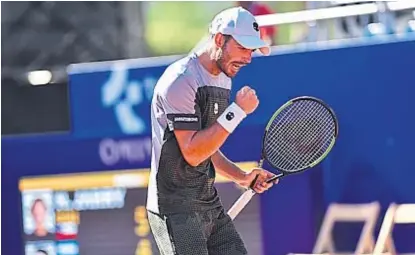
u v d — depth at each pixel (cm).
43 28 2200
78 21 2206
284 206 1300
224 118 816
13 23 2184
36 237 1433
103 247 1398
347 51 1272
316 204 1291
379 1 1242
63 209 1420
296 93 1295
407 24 1382
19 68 2091
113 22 2220
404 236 1241
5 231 1442
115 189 1391
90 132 1404
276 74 1305
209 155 823
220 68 838
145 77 1373
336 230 1284
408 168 1244
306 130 965
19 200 1438
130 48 2234
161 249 868
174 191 850
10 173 1441
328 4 1413
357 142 1270
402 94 1244
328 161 1285
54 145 1420
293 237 1297
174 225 848
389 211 1210
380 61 1255
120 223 1390
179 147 834
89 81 1405
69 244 1413
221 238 896
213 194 883
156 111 847
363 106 1266
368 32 1333
